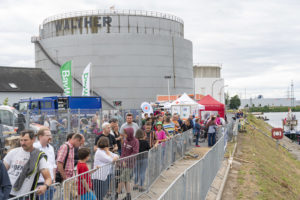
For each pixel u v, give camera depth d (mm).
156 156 11578
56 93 48000
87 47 57062
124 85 56938
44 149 6535
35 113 13812
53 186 5605
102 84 56750
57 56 58438
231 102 156750
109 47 56906
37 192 5176
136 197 9102
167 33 62094
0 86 43500
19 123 12648
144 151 10141
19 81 46625
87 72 34781
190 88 65500
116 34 57062
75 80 57375
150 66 58156
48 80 50375
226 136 24375
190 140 19891
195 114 27391
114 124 11109
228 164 17875
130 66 57219
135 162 9102
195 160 16656
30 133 5562
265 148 32562
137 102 57094
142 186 9641
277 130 32781
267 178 16906
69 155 7184
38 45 61281
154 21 60719
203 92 104000
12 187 5551
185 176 6789
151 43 58438
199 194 8781
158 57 58844
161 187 10844
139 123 23734
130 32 58750
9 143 10875
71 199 5969
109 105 56531
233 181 14406
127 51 57219
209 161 11430
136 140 9547
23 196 4914
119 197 8219
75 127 14797
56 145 13750
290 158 34156
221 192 11898
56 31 60125
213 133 21625
